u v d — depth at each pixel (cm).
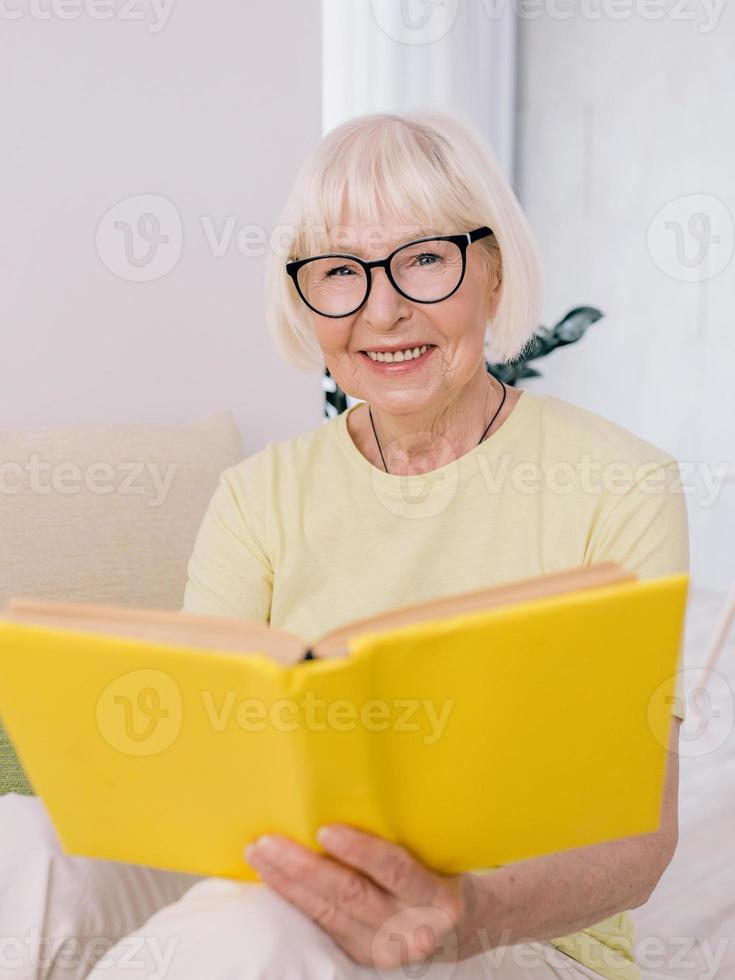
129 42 188
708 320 370
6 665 76
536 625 71
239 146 204
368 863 76
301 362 133
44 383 186
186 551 172
